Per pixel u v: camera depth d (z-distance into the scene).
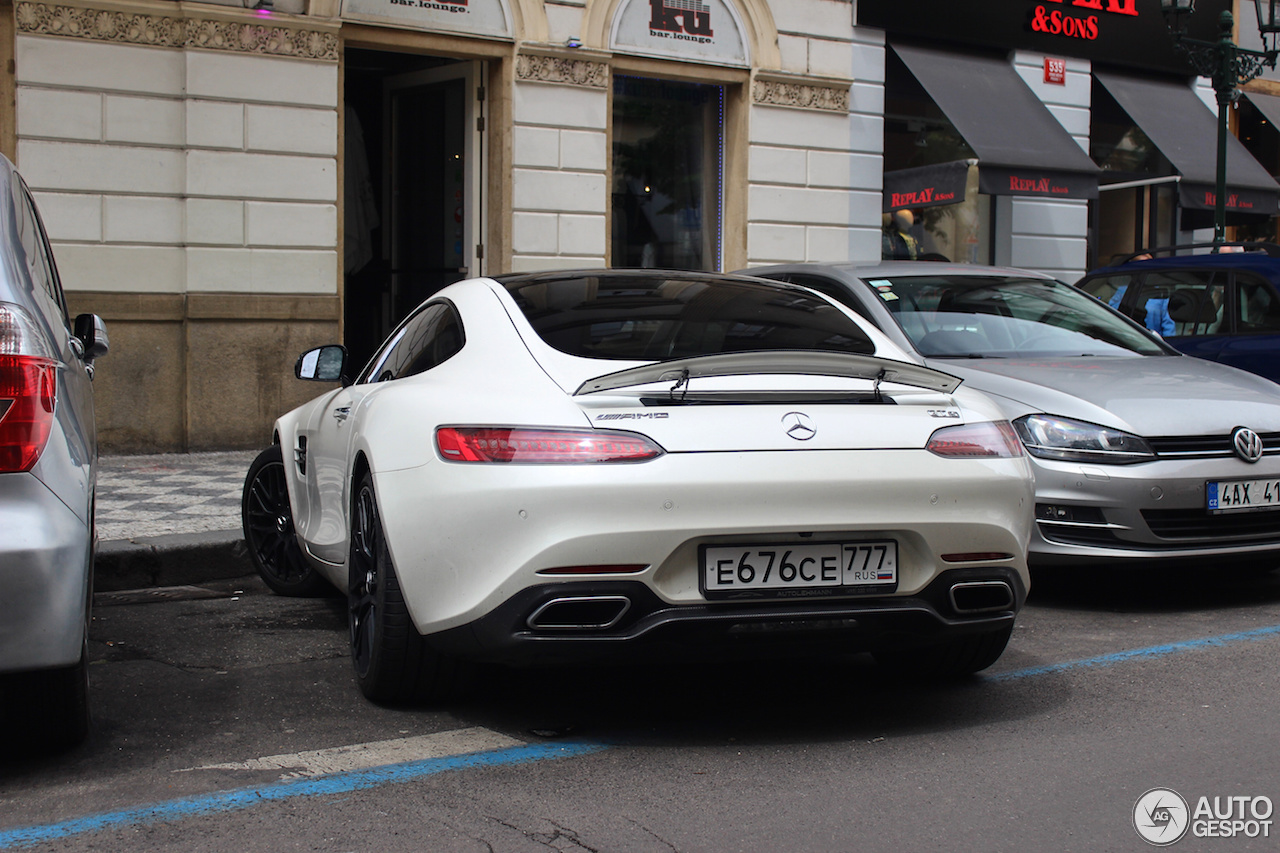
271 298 10.41
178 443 10.25
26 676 3.23
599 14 11.95
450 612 3.45
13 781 3.27
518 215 11.62
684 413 3.39
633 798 3.13
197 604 5.72
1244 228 18.22
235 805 3.09
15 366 3.15
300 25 10.37
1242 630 5.07
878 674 4.38
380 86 12.74
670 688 4.20
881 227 13.93
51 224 9.69
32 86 9.59
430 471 3.50
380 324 12.88
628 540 3.26
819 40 13.34
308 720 3.81
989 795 3.14
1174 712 3.89
